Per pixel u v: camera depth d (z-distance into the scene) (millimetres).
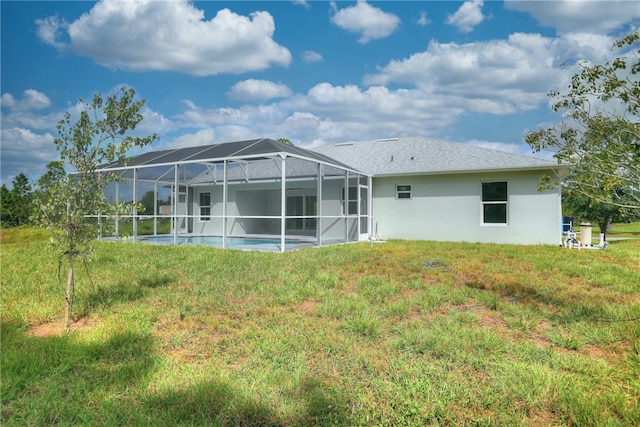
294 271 8508
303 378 3553
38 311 5719
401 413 3000
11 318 5367
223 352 4262
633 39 4262
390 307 5773
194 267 9086
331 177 16547
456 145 18672
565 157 4926
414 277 7891
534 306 5945
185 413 2971
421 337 4555
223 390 3289
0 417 2943
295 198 20234
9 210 30969
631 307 5660
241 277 7977
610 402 3127
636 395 3268
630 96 4316
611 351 4289
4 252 12516
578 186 4906
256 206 20922
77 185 5309
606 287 7348
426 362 3914
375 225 17703
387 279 7699
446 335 4637
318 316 5512
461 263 9438
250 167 19641
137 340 4512
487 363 3861
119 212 5641
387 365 3854
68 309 5145
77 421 2896
